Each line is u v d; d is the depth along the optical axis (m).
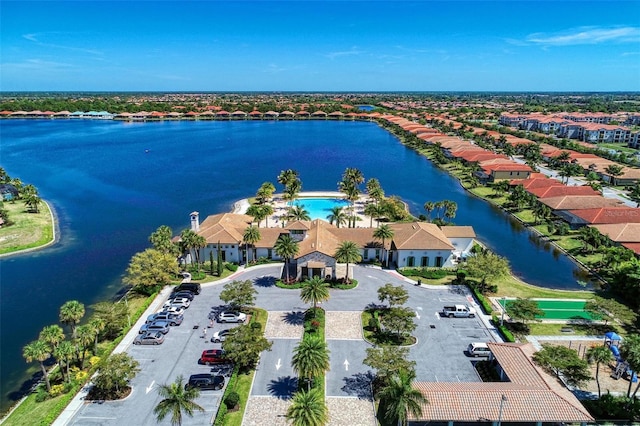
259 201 146.50
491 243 115.69
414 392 47.56
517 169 173.62
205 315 74.38
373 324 70.56
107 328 68.44
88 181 179.12
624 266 84.44
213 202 150.00
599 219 118.81
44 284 89.69
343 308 76.94
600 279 92.94
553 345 66.00
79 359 62.50
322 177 185.50
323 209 138.00
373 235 97.69
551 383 52.91
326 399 54.19
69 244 112.19
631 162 192.62
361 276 90.19
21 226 122.38
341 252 84.12
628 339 53.94
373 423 50.44
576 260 102.38
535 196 143.75
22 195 147.50
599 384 56.88
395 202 129.62
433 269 92.56
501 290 85.44
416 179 186.00
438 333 69.38
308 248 87.81
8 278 92.25
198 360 62.09
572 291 86.12
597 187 152.12
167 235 91.25
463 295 82.50
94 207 144.75
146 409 52.72
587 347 65.69
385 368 53.88
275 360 62.16
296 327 70.62
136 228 124.62
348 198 132.75
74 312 58.25
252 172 195.00
